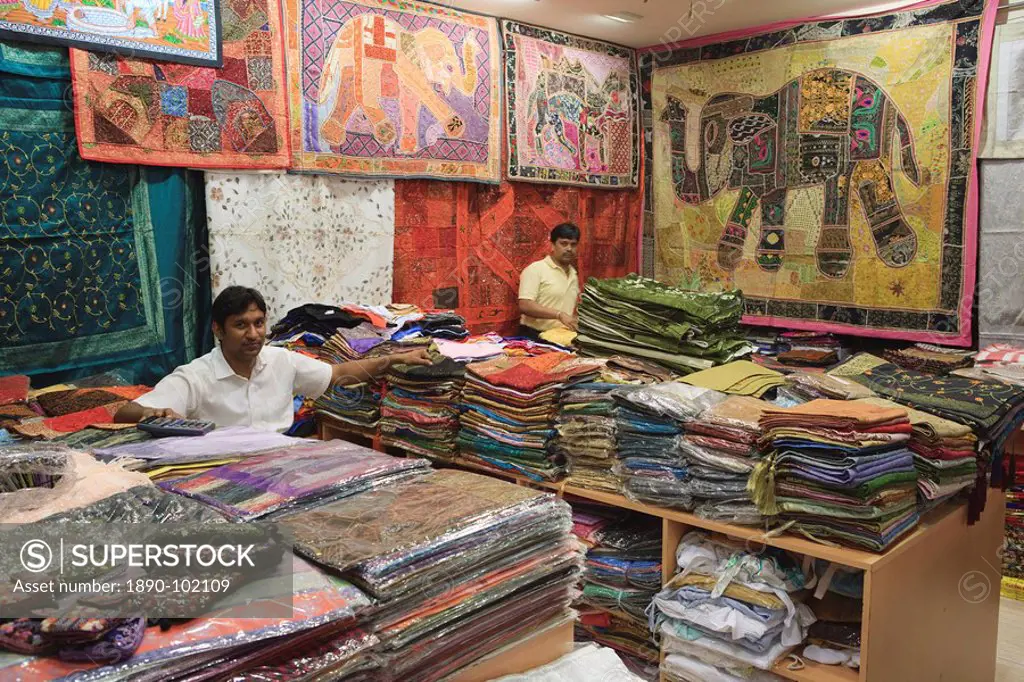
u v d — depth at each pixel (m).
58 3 3.18
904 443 2.17
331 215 4.25
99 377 3.16
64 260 3.33
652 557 2.63
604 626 2.76
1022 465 3.54
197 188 3.77
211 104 3.67
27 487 1.41
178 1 3.51
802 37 4.96
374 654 1.13
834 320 5.03
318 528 1.26
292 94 3.96
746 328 5.54
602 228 5.80
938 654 2.41
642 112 5.86
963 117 4.41
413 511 1.34
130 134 3.43
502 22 4.92
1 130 3.12
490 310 5.18
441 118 4.63
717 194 5.49
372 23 4.26
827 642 2.26
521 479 2.79
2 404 2.58
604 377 2.80
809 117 4.99
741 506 2.28
